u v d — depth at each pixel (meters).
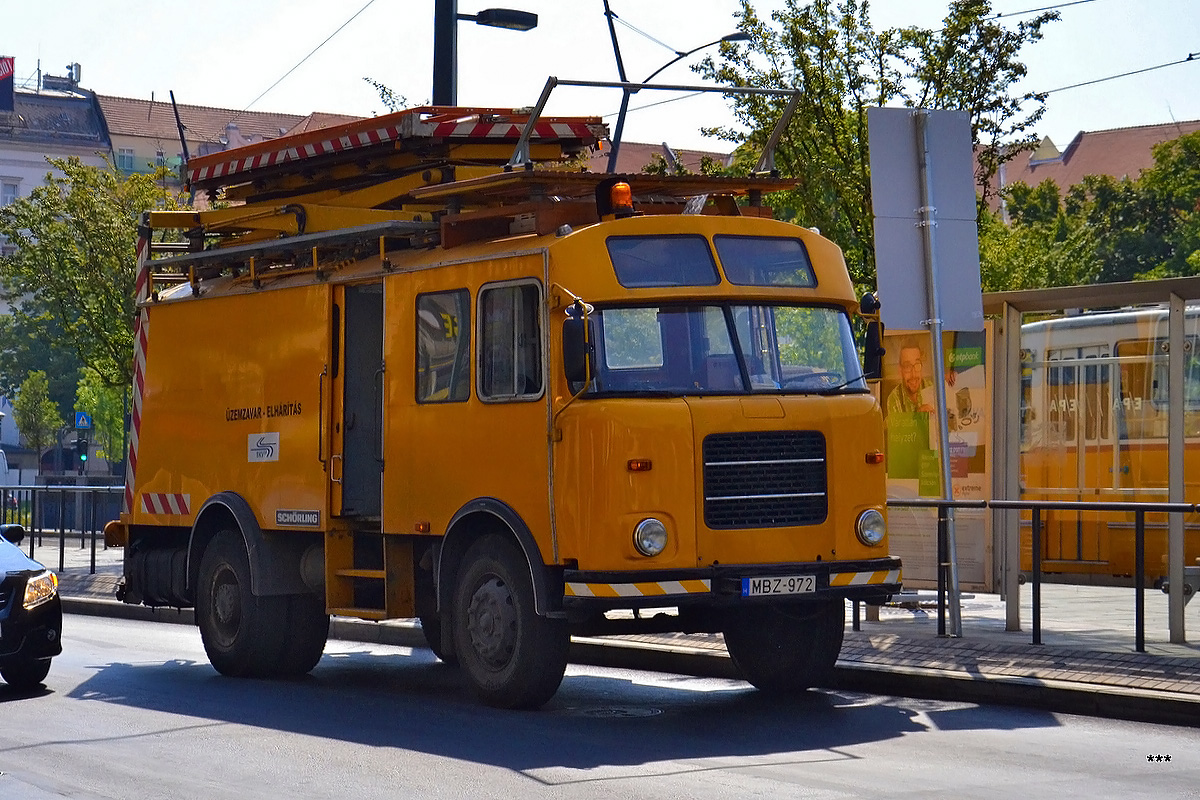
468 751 8.98
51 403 85.19
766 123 20.20
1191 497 15.55
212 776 8.34
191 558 13.67
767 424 10.09
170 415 14.26
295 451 12.63
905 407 14.51
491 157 12.71
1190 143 68.81
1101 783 7.81
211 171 14.27
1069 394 16.52
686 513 9.80
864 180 20.14
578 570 9.83
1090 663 10.72
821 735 9.38
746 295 10.41
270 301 13.06
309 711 10.86
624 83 11.07
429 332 11.28
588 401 9.88
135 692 12.09
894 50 20.25
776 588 9.93
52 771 8.53
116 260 25.72
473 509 10.63
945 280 12.66
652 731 9.62
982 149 20.41
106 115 106.19
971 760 8.47
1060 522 15.95
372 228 11.96
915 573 13.87
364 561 12.31
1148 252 67.25
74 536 23.27
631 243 10.29
